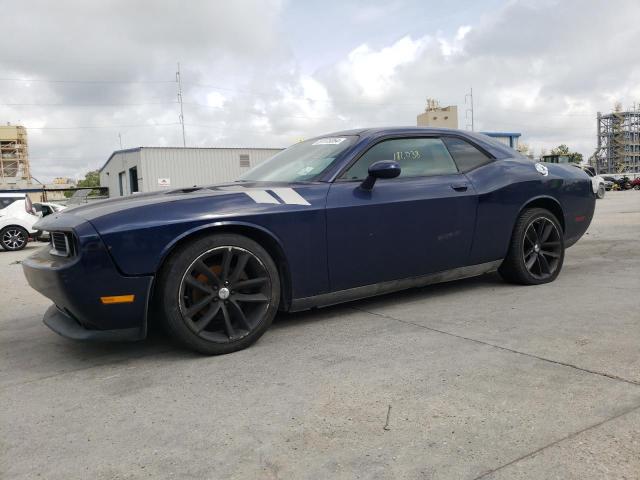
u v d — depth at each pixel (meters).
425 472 1.75
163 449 1.98
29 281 3.22
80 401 2.46
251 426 2.13
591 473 1.70
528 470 1.74
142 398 2.46
